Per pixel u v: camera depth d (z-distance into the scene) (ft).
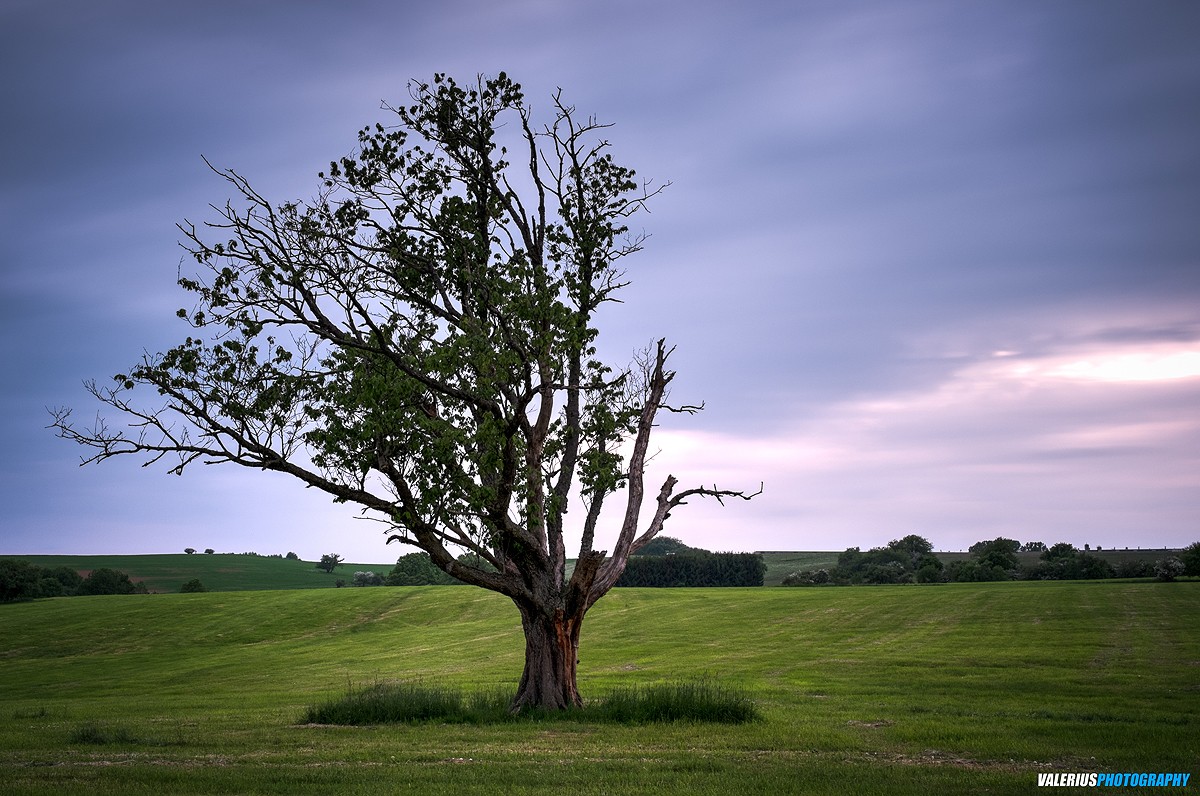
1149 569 379.35
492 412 87.10
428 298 99.09
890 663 155.63
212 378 83.76
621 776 55.88
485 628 260.62
